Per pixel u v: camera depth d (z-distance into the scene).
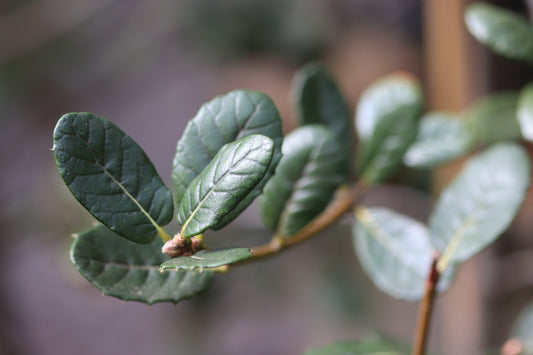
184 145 0.31
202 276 0.31
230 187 0.29
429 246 0.36
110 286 0.31
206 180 0.29
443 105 0.53
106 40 1.60
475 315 0.65
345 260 1.19
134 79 1.68
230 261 0.28
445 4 0.50
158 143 1.64
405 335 1.11
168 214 0.31
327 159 0.34
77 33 1.55
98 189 0.30
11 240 1.15
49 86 1.58
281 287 1.20
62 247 0.98
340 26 1.30
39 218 1.00
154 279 0.31
